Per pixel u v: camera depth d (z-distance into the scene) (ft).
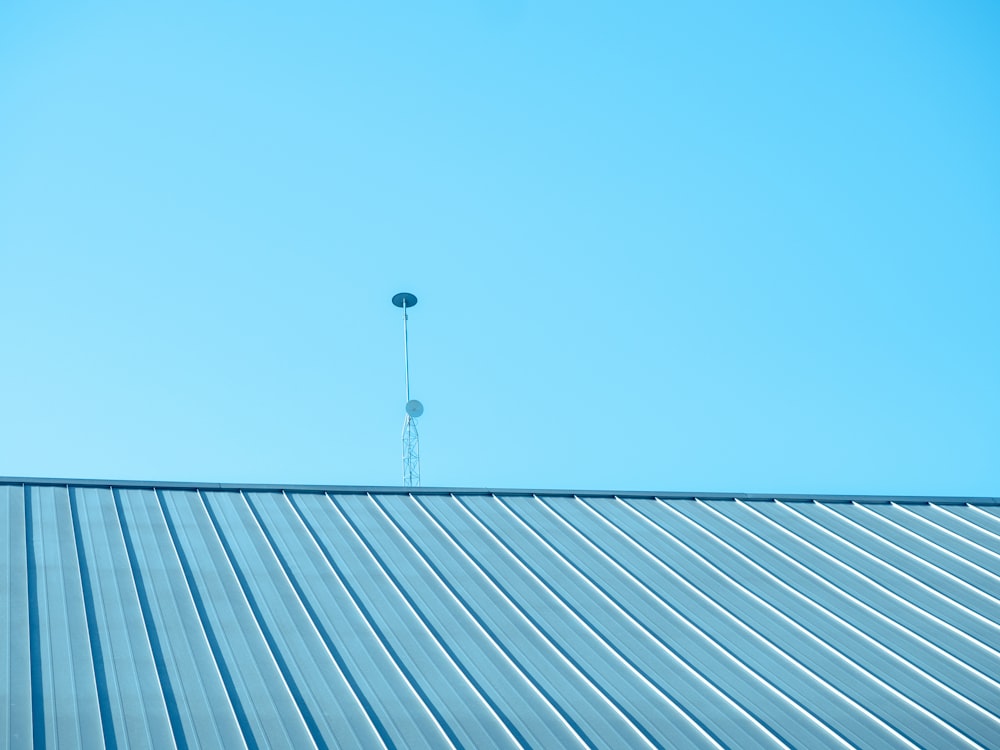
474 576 37.19
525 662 30.99
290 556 37.14
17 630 28.94
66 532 36.55
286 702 26.99
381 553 38.47
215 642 29.91
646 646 32.89
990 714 30.50
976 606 38.11
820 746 27.78
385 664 29.86
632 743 26.96
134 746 24.11
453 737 26.30
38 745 23.66
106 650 28.53
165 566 34.86
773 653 33.22
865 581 39.78
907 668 33.01
